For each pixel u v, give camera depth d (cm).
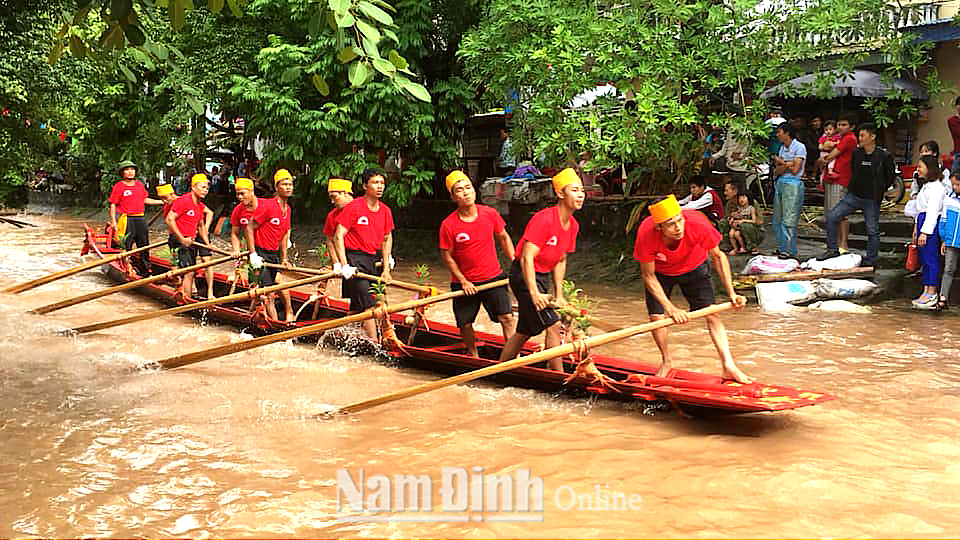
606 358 751
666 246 677
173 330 1038
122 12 534
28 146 2234
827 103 1828
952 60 1656
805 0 1292
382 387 772
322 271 958
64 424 666
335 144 1658
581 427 644
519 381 748
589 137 1248
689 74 1271
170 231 1211
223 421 673
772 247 1345
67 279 1484
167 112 2053
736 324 1015
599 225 1472
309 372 826
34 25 1603
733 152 1401
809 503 497
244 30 1784
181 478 552
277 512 495
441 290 1341
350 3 498
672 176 1443
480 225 775
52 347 943
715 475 541
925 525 464
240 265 1041
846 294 1121
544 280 730
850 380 761
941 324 995
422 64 1702
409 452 596
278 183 1005
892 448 589
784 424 643
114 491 531
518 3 1326
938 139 1702
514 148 1473
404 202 1694
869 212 1180
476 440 617
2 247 2045
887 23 1304
